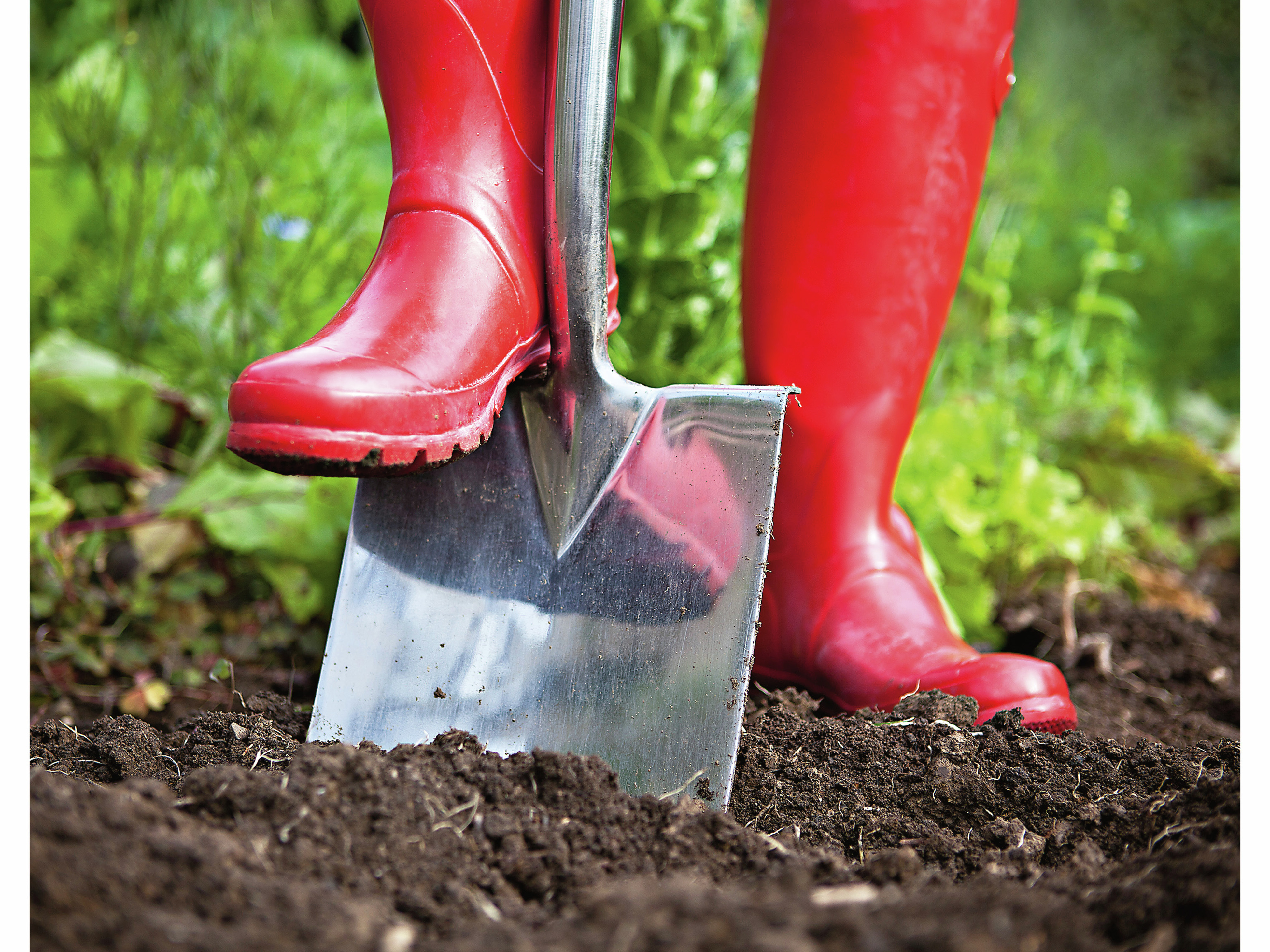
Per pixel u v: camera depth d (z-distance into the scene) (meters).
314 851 0.64
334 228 1.76
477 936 0.56
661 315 1.41
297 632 1.32
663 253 1.40
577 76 0.83
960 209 1.02
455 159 0.86
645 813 0.74
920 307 1.03
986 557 1.55
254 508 1.36
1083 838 0.77
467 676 0.90
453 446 0.81
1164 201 3.59
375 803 0.68
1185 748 0.89
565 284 0.88
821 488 1.05
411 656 0.91
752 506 0.86
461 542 0.93
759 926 0.53
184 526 1.40
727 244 1.50
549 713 0.87
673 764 0.83
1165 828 0.74
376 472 0.76
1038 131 2.53
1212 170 3.93
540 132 0.89
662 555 0.88
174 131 1.77
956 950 0.52
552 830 0.71
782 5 1.00
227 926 0.55
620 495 0.90
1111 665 1.51
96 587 1.39
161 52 1.85
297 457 0.74
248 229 1.67
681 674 0.85
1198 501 2.12
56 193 1.92
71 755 0.85
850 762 0.88
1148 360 3.10
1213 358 3.31
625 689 0.86
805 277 1.01
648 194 1.37
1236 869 0.60
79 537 1.40
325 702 0.92
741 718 0.83
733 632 0.85
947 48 0.96
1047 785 0.84
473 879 0.66
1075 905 0.61
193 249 1.76
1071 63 3.51
